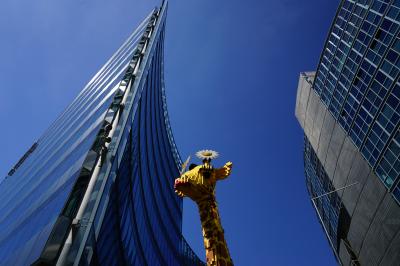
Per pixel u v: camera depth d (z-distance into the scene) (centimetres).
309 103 7975
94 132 3678
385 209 5156
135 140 4653
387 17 5319
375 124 5441
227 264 727
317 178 8112
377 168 5369
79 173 2822
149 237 5312
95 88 6569
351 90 6194
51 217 2627
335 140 6712
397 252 4938
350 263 6575
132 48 6259
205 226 792
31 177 5328
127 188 4134
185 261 7762
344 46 6488
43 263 2067
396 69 5019
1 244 3709
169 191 7731
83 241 2198
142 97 5062
